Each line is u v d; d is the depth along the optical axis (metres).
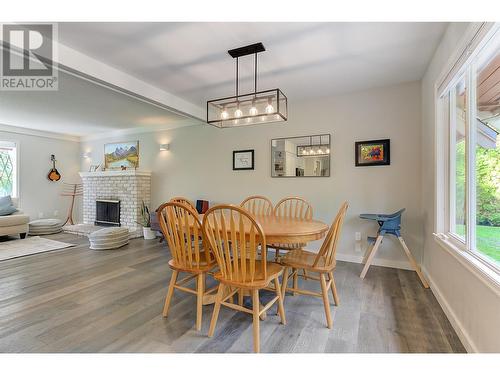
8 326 1.85
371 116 3.37
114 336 1.74
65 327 1.84
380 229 2.86
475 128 1.71
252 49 2.41
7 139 5.34
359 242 3.44
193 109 4.07
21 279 2.76
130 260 3.46
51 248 4.05
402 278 2.86
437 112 2.39
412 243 3.14
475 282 1.54
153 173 5.36
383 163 3.26
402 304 2.23
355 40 2.26
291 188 3.88
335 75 2.97
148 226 4.88
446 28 2.06
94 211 5.86
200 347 1.63
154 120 4.86
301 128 3.81
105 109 4.12
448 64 1.98
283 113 3.00
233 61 2.65
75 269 3.09
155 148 5.31
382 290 2.53
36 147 5.82
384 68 2.80
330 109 3.62
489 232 1.52
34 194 5.80
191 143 4.86
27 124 5.21
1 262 3.34
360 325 1.90
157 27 2.08
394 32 2.13
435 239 2.38
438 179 2.38
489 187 1.52
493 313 1.33
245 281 1.66
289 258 2.17
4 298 2.30
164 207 1.95
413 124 3.13
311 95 3.61
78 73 2.52
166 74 2.97
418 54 2.50
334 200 3.58
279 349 1.62
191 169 4.86
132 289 2.51
